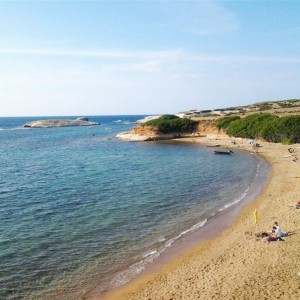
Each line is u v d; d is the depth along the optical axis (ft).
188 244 74.28
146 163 201.67
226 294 51.21
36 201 111.75
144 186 133.69
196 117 501.56
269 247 68.13
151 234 80.59
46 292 55.16
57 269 62.90
